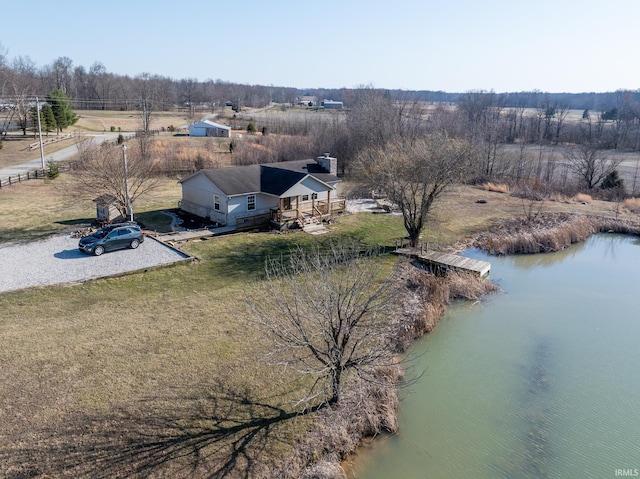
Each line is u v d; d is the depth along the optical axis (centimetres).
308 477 1179
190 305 2016
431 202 2838
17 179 4269
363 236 3167
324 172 3759
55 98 7088
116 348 1653
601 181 5222
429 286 2348
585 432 1445
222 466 1168
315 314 1477
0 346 1619
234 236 3025
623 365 1841
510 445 1375
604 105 18538
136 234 2653
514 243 3225
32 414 1298
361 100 7306
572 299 2484
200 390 1449
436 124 6119
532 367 1809
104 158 3159
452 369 1773
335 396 1409
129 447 1204
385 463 1280
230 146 6050
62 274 2234
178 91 16225
